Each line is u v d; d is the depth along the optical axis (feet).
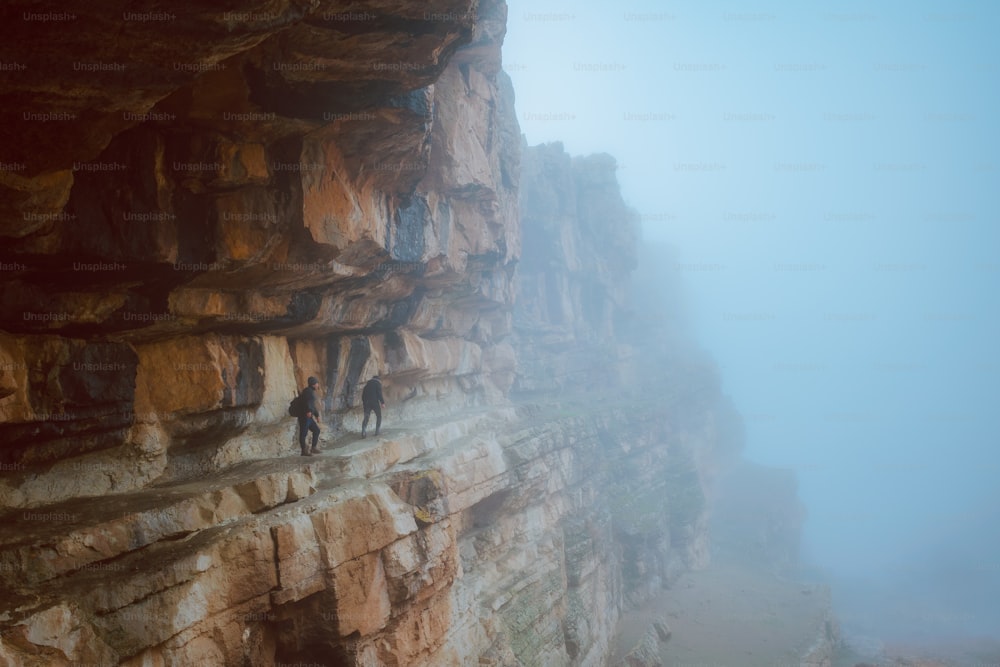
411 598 69.26
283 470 63.31
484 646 92.58
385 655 65.67
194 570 49.06
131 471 57.31
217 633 50.78
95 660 42.01
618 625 168.86
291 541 56.54
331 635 58.80
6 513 47.98
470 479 101.96
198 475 62.23
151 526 49.70
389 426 104.99
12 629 38.32
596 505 181.78
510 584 113.91
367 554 63.98
